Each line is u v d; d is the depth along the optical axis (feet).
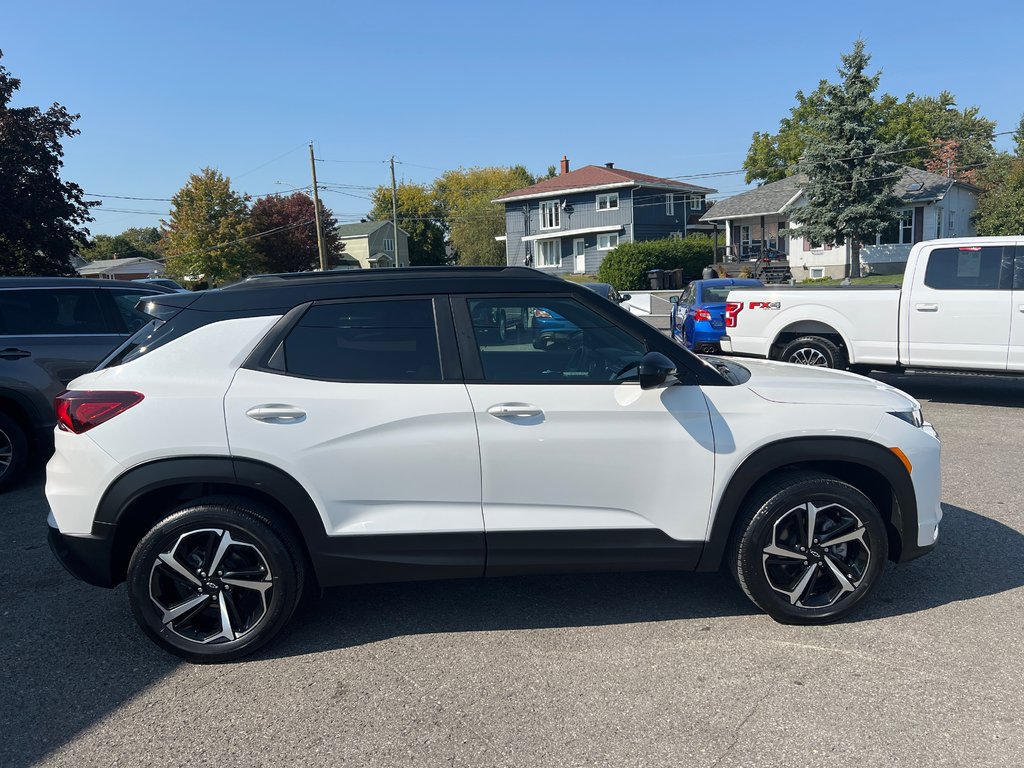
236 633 11.59
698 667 11.11
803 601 12.23
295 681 11.04
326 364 11.57
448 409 11.43
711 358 15.40
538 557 11.78
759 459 11.82
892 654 11.32
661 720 9.82
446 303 11.91
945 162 174.19
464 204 262.26
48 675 11.37
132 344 12.05
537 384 11.69
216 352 11.51
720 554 12.08
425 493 11.53
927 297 29.25
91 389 11.39
